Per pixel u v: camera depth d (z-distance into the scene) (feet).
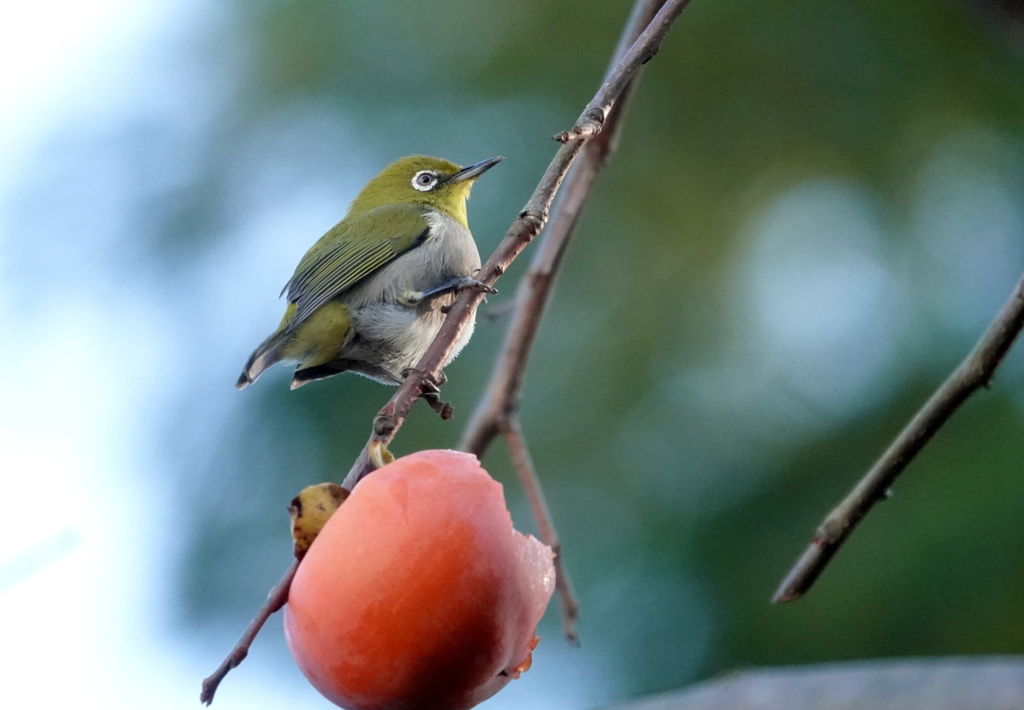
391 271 29.94
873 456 35.45
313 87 43.04
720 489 36.04
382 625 12.45
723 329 40.11
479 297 16.17
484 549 12.65
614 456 37.86
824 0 42.01
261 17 44.24
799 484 35.60
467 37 43.42
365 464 14.87
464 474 13.15
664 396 38.86
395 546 12.59
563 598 21.75
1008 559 29.78
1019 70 39.63
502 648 12.84
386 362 30.40
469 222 40.60
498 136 42.01
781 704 16.87
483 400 23.31
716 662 32.37
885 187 40.68
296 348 29.66
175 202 41.96
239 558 37.01
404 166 35.12
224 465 38.14
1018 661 16.31
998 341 15.78
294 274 31.37
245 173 42.34
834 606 31.35
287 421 38.32
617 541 35.58
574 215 22.86
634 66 16.58
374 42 43.34
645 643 33.35
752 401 38.06
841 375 37.55
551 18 43.24
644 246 41.63
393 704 12.80
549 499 37.27
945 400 16.12
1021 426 31.42
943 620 29.89
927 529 31.07
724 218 41.96
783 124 42.34
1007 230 38.58
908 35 41.19
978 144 40.04
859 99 41.81
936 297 38.04
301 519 13.43
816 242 40.70
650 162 42.52
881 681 16.38
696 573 34.37
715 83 42.96
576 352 40.04
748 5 42.47
